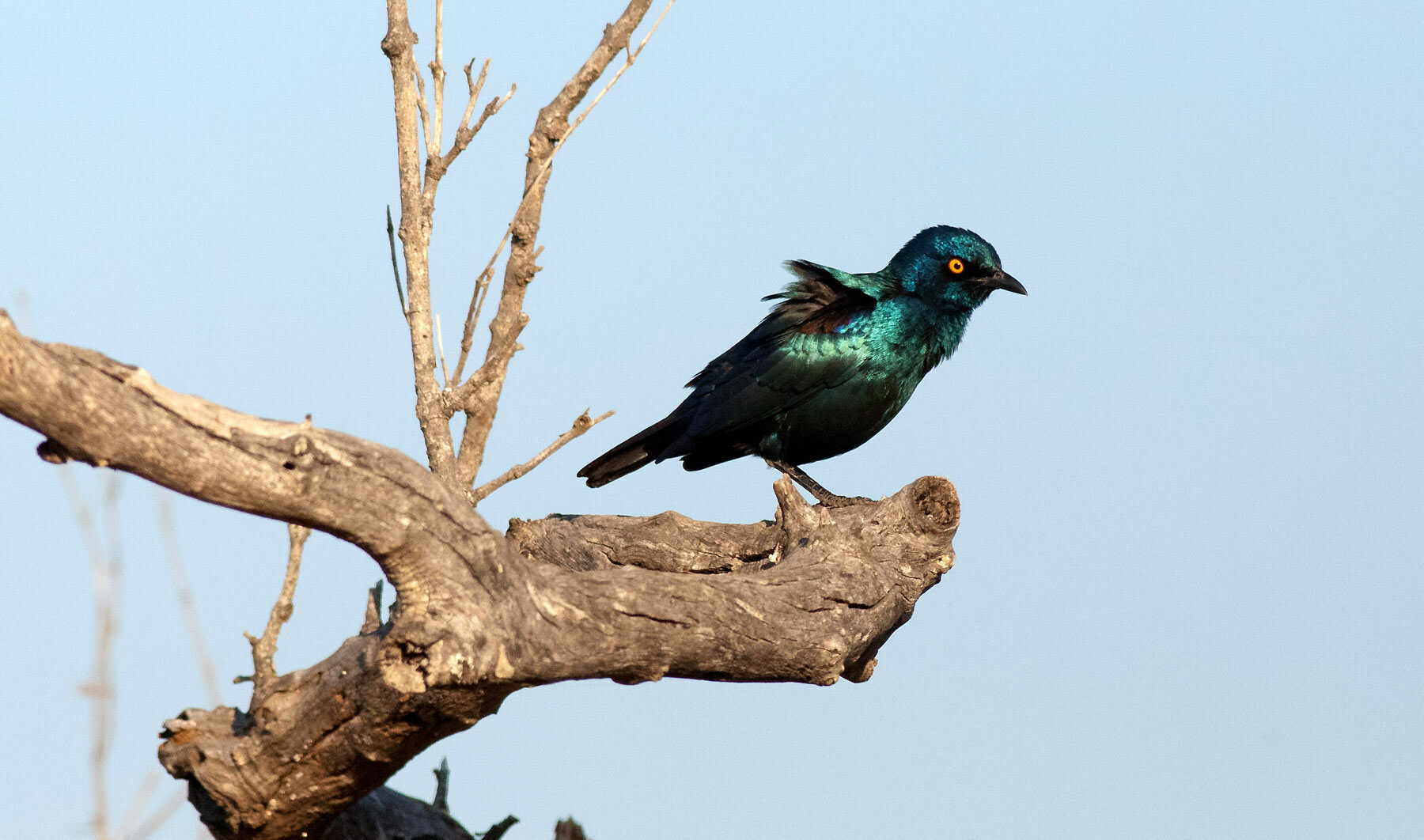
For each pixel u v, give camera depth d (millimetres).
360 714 9000
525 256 13570
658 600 10211
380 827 11891
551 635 9266
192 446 7324
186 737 9781
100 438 6980
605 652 9695
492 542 8711
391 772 9648
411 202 13648
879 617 13281
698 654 10641
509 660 8836
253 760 9438
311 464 7793
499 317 13695
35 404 6691
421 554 8359
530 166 13562
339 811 10062
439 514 8344
